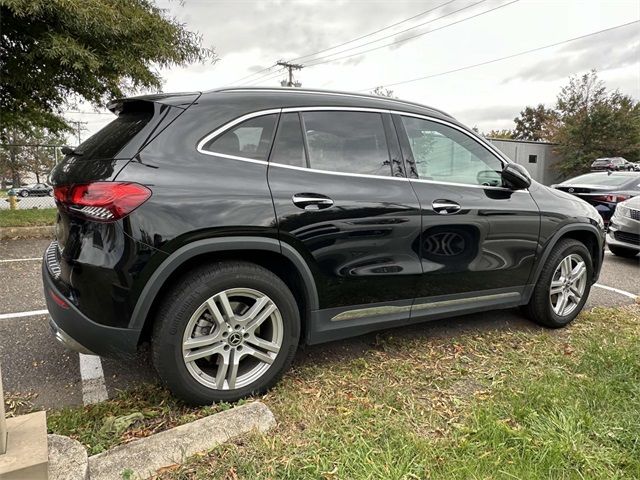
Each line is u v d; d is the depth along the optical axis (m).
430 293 2.94
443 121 3.11
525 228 3.29
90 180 2.08
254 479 1.76
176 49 7.27
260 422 2.11
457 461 1.90
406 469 1.83
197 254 2.16
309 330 2.57
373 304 2.73
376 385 2.59
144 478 1.73
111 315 2.07
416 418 2.26
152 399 2.38
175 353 2.18
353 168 2.66
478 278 3.12
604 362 2.88
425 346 3.19
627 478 1.86
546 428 2.13
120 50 6.68
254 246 2.28
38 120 7.73
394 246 2.71
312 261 2.46
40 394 2.46
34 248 6.46
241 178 2.30
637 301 4.54
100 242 2.03
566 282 3.65
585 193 8.70
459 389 2.58
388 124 2.86
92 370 2.74
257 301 2.37
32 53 5.99
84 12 5.82
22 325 3.41
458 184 3.05
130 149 2.15
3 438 1.45
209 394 2.29
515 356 3.04
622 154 29.64
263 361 2.44
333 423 2.18
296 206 2.38
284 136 2.50
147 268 2.06
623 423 2.21
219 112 2.37
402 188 2.77
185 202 2.12
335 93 2.79
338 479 1.78
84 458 1.72
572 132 29.45
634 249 6.43
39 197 9.79
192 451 1.88
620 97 29.48
